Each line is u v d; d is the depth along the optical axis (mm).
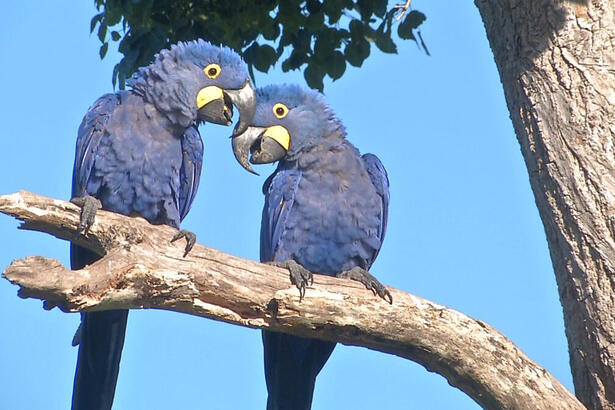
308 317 9141
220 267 8875
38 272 7613
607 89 9250
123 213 11680
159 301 8586
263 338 11586
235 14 13148
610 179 9047
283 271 9219
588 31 9406
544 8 9562
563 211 9219
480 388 9180
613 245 8930
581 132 9219
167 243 8812
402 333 9211
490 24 10094
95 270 8102
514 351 9180
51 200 8789
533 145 9523
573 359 9281
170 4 13031
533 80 9555
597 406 9016
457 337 9156
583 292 9047
